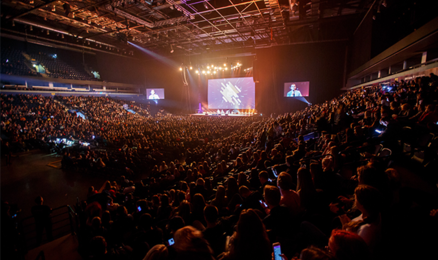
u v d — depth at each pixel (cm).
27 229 764
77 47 3603
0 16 2036
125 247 360
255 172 514
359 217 213
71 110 2997
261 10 2003
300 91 2933
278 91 3078
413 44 1012
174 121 2802
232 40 3058
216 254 257
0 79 2600
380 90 1323
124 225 434
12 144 1897
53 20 2236
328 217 286
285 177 305
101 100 3619
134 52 4012
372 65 1628
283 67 3008
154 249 184
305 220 287
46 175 1331
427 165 350
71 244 564
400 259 183
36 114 2498
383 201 187
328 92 2788
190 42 3144
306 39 2725
